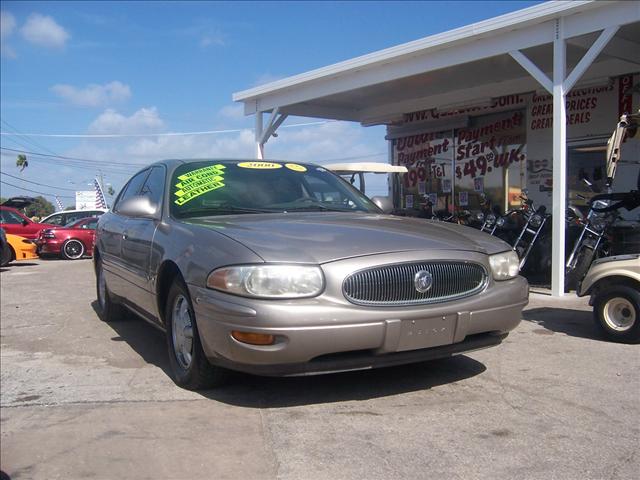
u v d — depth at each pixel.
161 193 5.09
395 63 10.06
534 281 9.31
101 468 3.10
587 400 3.98
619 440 3.35
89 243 18.12
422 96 13.43
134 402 4.04
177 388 4.30
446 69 10.91
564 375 4.52
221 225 4.18
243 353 3.51
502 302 4.02
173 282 4.30
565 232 8.70
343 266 3.57
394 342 3.61
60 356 5.40
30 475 3.04
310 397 4.05
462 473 2.99
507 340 5.61
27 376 4.80
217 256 3.72
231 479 2.97
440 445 3.30
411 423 3.60
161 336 6.07
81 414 3.86
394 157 16.05
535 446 3.29
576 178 11.67
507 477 2.95
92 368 4.96
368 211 5.31
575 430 3.49
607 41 7.41
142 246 4.92
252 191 5.10
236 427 3.57
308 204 5.11
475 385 4.29
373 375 4.50
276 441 3.37
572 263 8.27
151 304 4.73
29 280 11.66
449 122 13.98
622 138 6.72
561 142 7.82
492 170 13.52
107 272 6.23
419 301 3.73
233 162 5.51
